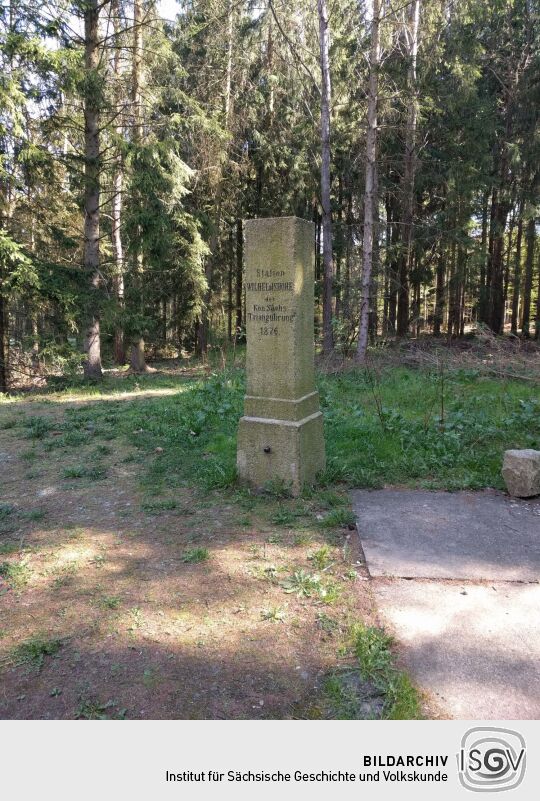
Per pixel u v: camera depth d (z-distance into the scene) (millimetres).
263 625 2854
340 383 10625
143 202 13266
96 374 14047
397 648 2646
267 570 3432
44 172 12445
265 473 4793
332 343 15586
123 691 2365
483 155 18438
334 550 3721
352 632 2752
